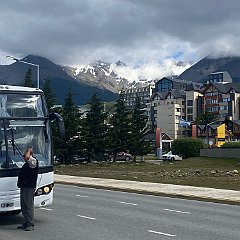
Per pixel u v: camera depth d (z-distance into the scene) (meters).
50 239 10.18
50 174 11.97
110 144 65.19
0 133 11.34
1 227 11.67
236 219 13.77
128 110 67.62
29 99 11.97
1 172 11.12
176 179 30.45
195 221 13.27
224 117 141.38
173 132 146.75
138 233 11.11
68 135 59.84
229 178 31.83
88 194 21.53
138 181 28.34
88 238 10.34
